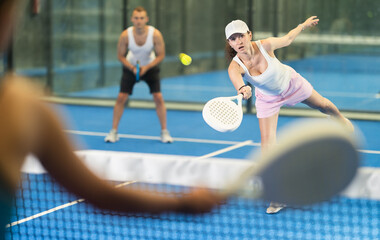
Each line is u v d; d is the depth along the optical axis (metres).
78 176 2.03
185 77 21.98
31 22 20.28
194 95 21.05
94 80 20.72
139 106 19.81
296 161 1.76
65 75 20.78
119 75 20.58
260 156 1.87
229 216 8.06
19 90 1.89
